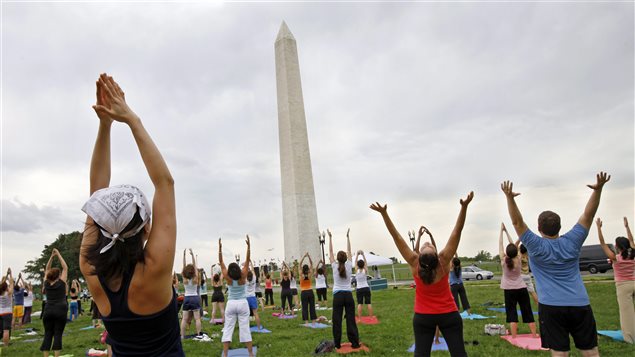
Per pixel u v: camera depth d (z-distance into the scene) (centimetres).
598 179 471
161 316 177
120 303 173
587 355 467
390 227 528
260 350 975
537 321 1140
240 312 875
